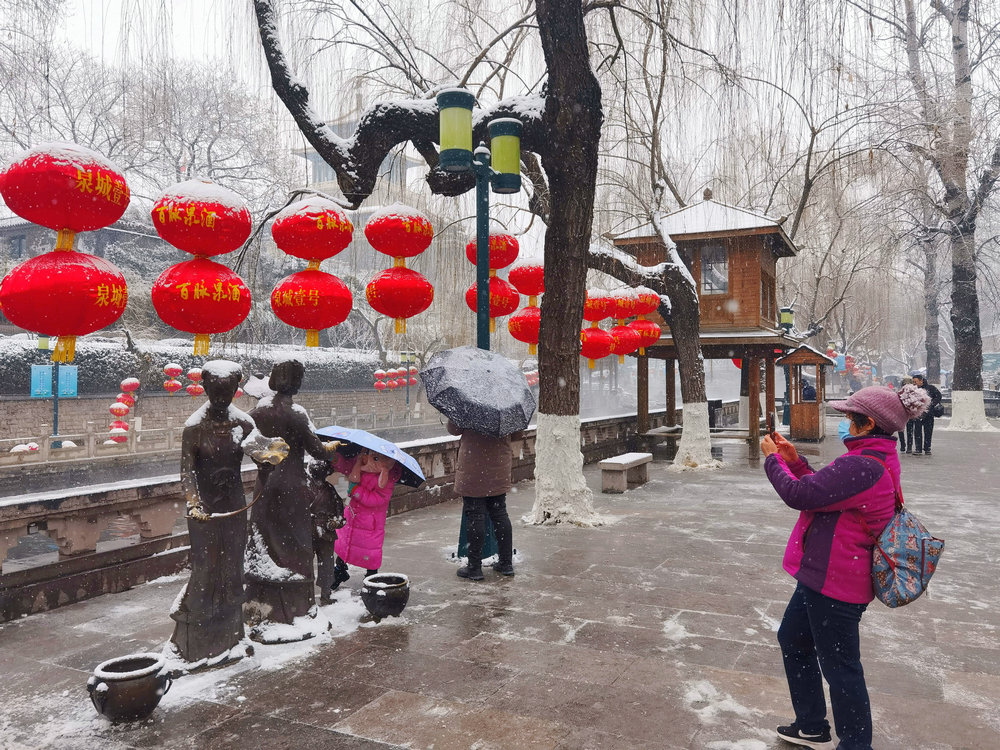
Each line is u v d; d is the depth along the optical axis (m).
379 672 4.21
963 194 23.22
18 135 22.59
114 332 30.88
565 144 8.23
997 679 4.14
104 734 3.46
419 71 11.40
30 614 5.27
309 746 3.33
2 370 24.00
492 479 6.34
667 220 16.50
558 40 7.82
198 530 4.26
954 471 14.18
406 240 6.48
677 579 6.33
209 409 4.30
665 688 3.98
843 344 38.91
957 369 25.06
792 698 3.34
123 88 8.61
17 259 35.62
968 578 6.44
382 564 6.91
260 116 30.11
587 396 60.75
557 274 8.74
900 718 3.62
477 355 6.64
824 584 3.05
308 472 4.93
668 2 10.20
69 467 20.92
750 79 8.96
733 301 16.08
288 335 39.34
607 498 10.95
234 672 4.20
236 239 4.50
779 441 3.38
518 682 4.07
